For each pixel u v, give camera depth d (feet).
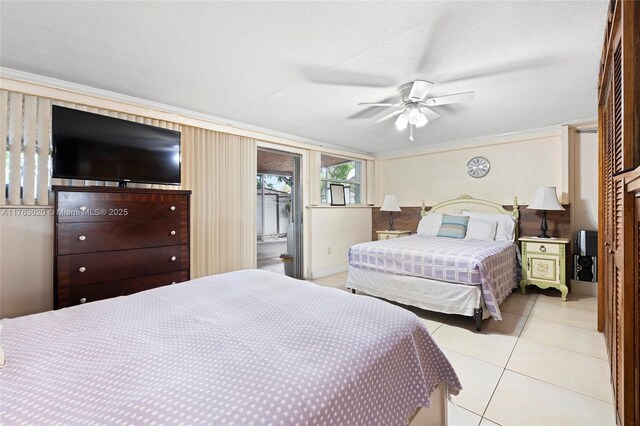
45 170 8.18
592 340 8.16
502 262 10.84
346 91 9.18
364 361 2.98
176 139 9.83
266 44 6.59
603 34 6.17
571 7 5.37
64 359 2.87
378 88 8.95
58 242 6.91
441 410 4.46
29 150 7.93
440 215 15.79
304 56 7.10
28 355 2.94
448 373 4.26
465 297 9.05
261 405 2.18
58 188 6.91
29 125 7.95
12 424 1.99
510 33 6.18
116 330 3.55
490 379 6.40
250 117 11.82
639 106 3.95
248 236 12.75
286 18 5.71
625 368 4.06
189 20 5.76
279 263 20.17
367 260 11.44
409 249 10.61
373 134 14.64
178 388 2.36
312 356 2.87
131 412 2.10
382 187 19.49
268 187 24.40
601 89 7.14
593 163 12.60
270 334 3.37
